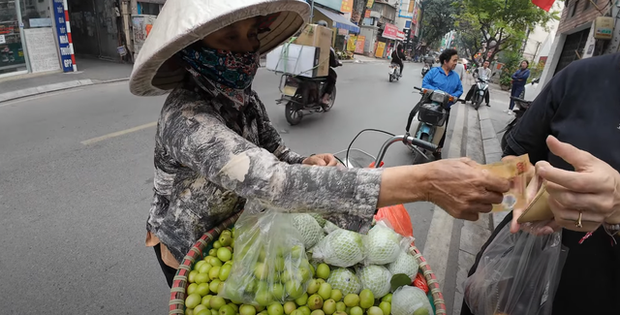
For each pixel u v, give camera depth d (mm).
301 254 1230
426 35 44344
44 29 8516
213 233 1287
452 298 2590
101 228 3000
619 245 1107
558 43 10039
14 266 2533
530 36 26125
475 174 712
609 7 4637
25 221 2994
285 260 1191
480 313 1413
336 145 5539
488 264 1391
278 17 1312
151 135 5055
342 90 10766
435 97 5016
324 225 1496
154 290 2463
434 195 769
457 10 39719
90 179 3727
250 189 841
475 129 8102
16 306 2238
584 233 1179
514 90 12367
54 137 4746
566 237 1219
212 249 1280
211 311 1148
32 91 7012
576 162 792
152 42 915
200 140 916
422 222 3582
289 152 1518
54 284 2422
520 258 1254
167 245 1309
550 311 1228
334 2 22031
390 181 795
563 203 785
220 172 869
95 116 5758
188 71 1091
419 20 48219
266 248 1177
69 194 3426
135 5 10406
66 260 2631
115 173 3891
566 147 804
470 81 19734
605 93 1154
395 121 7426
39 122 5320
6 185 3480
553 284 1200
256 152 866
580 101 1193
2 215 3037
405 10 41000
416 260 1407
